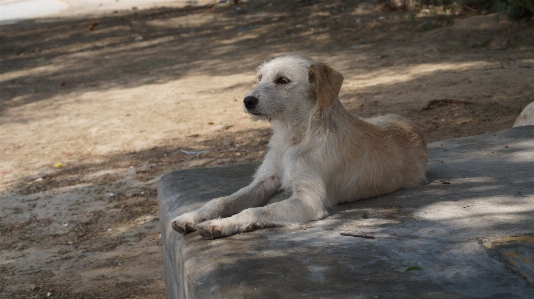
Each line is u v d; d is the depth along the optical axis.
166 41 22.47
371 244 3.75
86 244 7.54
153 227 7.86
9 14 33.78
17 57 22.08
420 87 13.09
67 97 15.62
